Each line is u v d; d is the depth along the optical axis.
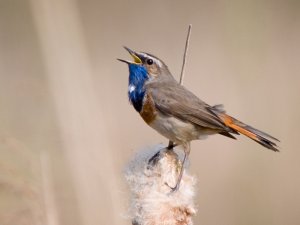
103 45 20.44
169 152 9.22
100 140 11.76
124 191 10.39
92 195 10.66
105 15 21.48
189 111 10.79
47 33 13.98
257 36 17.69
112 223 10.55
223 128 10.59
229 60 17.91
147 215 8.35
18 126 11.11
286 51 18.75
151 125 11.25
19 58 18.02
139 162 8.91
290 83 17.53
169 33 20.83
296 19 20.08
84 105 12.55
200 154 16.47
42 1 14.28
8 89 12.48
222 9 18.31
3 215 9.09
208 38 20.56
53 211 9.41
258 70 17.48
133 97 11.41
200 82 18.31
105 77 19.00
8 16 19.67
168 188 8.57
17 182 9.26
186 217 8.44
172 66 19.33
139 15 21.45
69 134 11.43
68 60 13.63
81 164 11.06
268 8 18.66
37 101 12.05
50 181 9.65
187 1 21.42
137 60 11.48
